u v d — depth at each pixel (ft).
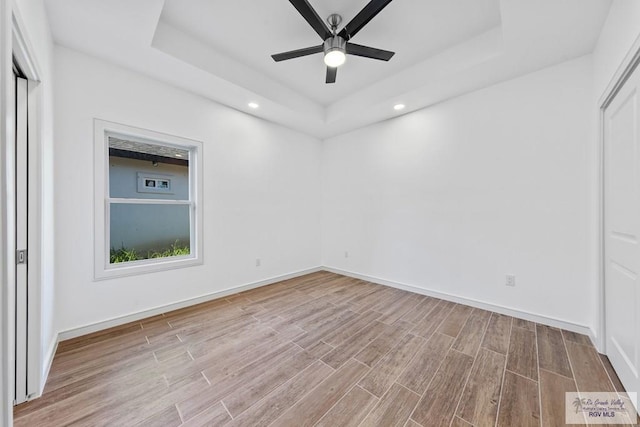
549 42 6.72
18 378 4.72
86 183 7.32
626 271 5.18
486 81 8.66
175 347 6.72
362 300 10.25
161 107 8.79
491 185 8.96
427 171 10.71
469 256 9.55
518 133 8.37
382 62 9.09
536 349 6.57
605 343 6.30
